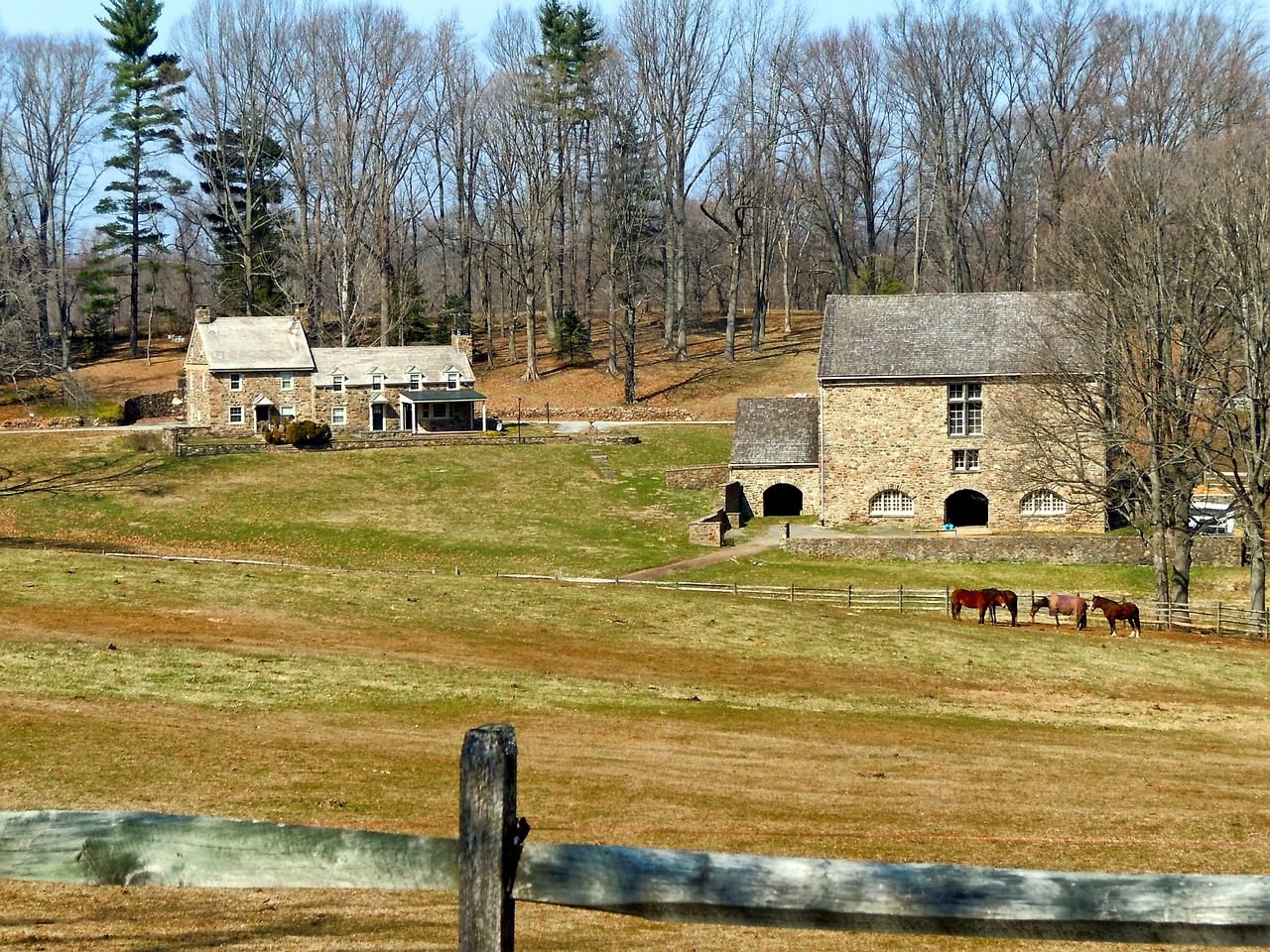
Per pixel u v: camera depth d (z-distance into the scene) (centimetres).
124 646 2994
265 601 3709
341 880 705
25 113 10606
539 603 4012
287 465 7894
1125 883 643
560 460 8275
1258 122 7944
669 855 659
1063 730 2958
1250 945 631
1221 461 5331
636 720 2683
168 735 2241
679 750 2433
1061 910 645
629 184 10488
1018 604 5041
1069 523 6650
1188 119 9625
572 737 2478
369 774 2067
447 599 3959
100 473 7544
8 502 6931
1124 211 5419
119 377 10256
